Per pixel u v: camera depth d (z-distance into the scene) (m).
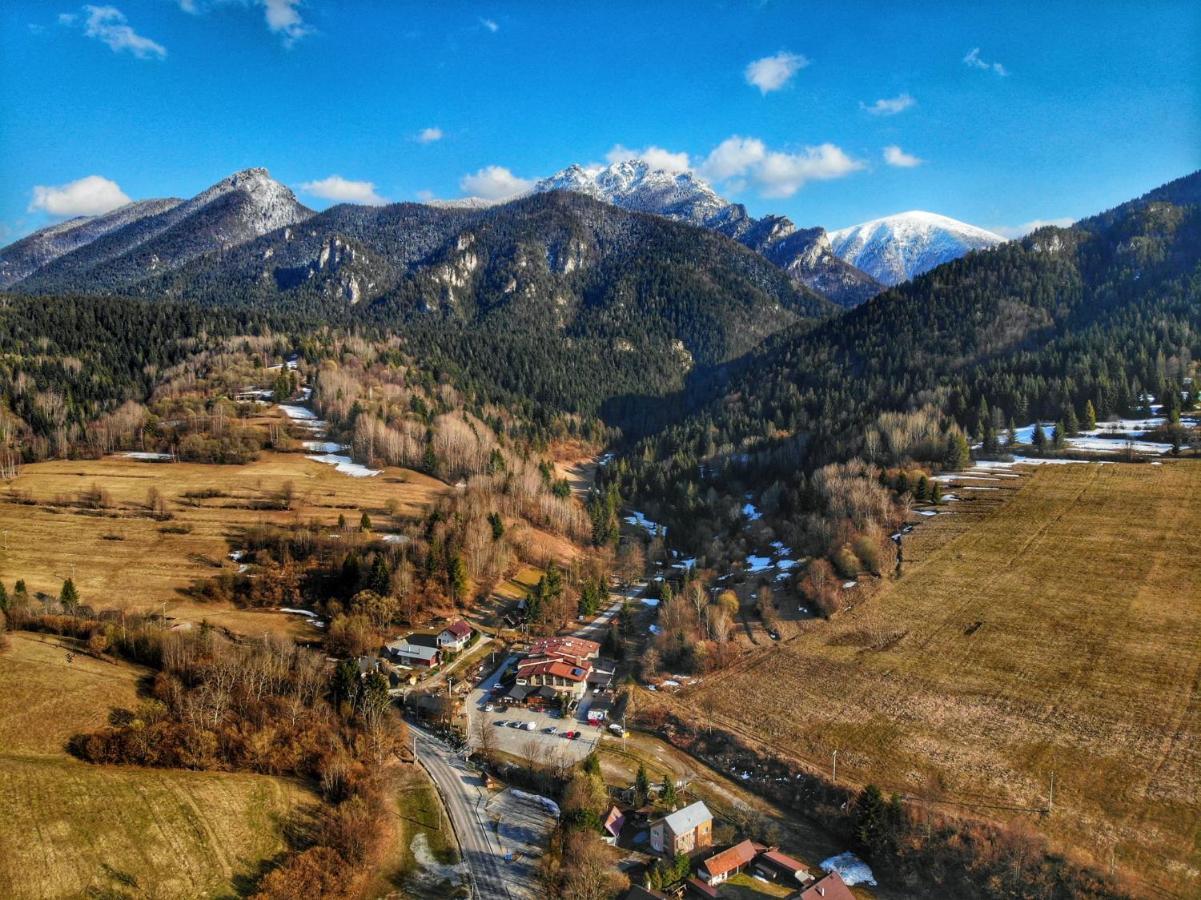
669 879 77.62
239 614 128.38
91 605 121.25
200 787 81.31
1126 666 102.38
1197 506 144.38
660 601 155.25
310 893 71.75
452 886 77.06
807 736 101.75
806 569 147.75
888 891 78.56
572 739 106.56
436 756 101.00
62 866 67.38
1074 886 72.56
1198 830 75.56
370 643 123.06
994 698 101.50
